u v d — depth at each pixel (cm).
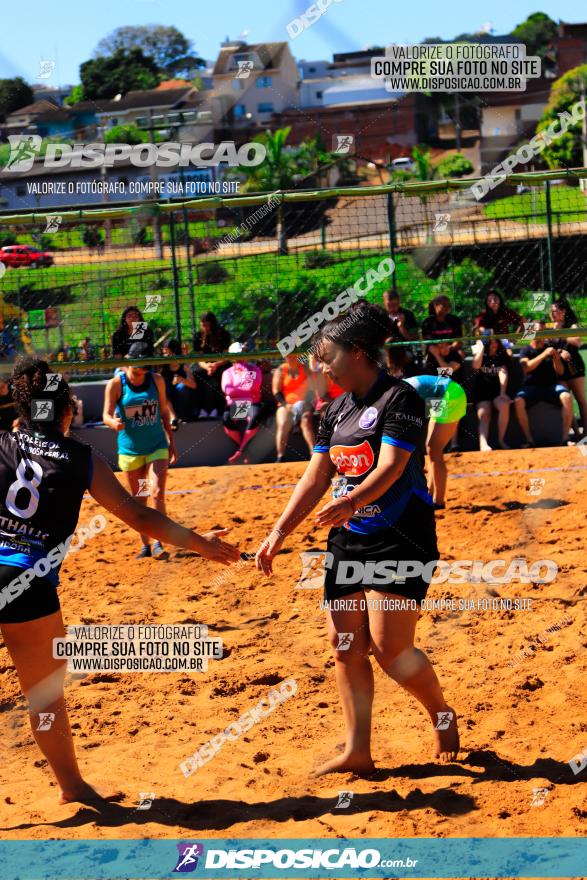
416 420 357
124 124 1734
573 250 1451
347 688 375
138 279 1333
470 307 1423
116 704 456
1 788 376
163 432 750
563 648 493
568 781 354
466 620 549
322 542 752
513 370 1116
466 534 746
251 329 1281
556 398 1113
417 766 377
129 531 859
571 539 709
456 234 1471
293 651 517
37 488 336
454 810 337
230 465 1123
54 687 348
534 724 409
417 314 1375
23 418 351
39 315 1249
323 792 359
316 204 1487
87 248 1521
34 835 332
